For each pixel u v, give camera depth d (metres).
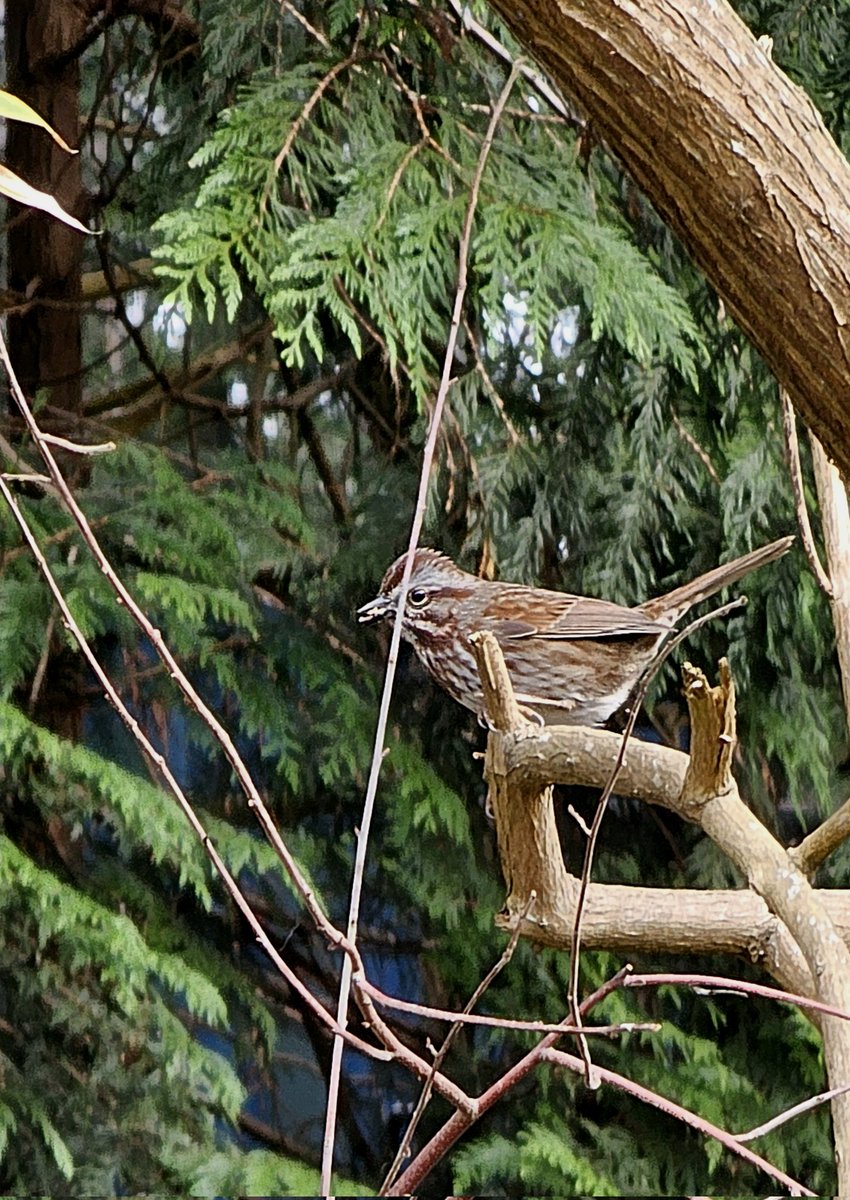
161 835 6.02
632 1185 6.90
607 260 6.02
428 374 6.95
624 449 7.10
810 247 2.91
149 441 8.09
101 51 8.91
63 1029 6.27
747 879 3.39
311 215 6.17
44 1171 6.10
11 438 7.11
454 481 6.85
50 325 8.12
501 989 7.20
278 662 7.07
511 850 3.92
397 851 7.34
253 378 8.34
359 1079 7.97
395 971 8.09
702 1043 7.05
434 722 7.38
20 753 6.08
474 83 6.85
